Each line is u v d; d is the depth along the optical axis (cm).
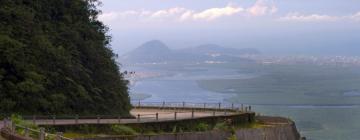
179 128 4859
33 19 5444
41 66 5128
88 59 5897
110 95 5912
